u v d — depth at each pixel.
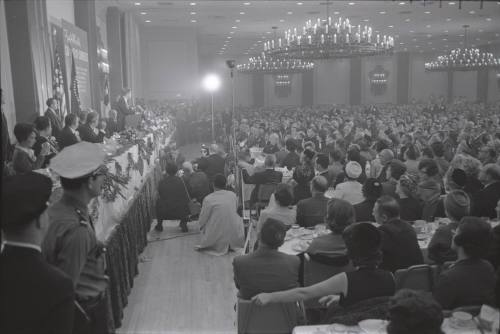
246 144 15.76
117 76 18.56
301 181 6.99
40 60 8.66
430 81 42.47
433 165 6.30
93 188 2.80
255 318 3.62
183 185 8.79
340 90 42.25
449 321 2.83
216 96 42.69
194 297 5.95
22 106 8.31
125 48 20.09
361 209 5.14
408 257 4.00
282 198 5.48
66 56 11.23
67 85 11.03
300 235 5.16
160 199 8.77
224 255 7.52
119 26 18.75
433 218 6.07
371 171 8.85
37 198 1.93
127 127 10.72
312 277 4.20
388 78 42.03
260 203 8.08
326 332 2.86
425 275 3.75
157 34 25.41
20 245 1.91
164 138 15.58
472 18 23.22
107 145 6.69
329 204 4.27
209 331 5.06
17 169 5.16
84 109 12.92
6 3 8.17
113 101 18.38
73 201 2.75
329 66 42.09
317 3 18.83
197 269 6.93
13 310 1.83
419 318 1.84
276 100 42.88
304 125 21.25
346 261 4.07
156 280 6.52
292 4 19.09
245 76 42.69
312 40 14.66
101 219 4.87
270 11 20.69
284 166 10.55
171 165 8.75
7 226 1.88
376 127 18.91
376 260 3.09
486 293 2.98
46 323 1.86
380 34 29.19
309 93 42.44
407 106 37.56
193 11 20.52
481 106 34.84
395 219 4.16
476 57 27.23
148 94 25.70
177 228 9.05
